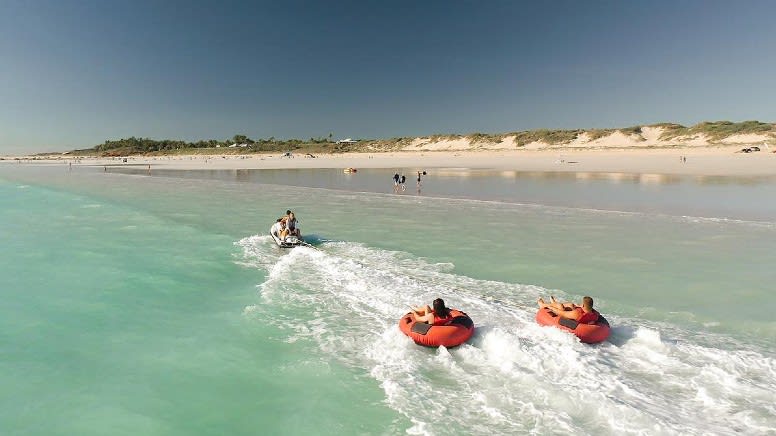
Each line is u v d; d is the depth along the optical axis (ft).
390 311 35.86
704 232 63.98
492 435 20.74
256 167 257.34
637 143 322.14
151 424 23.17
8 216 83.15
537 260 50.19
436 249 55.21
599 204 91.30
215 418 23.54
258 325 33.99
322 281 43.37
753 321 33.76
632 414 21.39
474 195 108.88
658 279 43.55
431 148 416.05
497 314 34.01
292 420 23.07
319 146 484.33
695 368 25.88
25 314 36.73
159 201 103.65
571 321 29.27
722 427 20.53
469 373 26.05
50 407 24.54
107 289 42.47
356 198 105.60
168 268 48.80
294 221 57.72
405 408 23.18
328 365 27.86
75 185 148.36
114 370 28.17
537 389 23.93
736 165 181.16
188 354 29.99
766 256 51.29
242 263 50.44
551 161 248.93
